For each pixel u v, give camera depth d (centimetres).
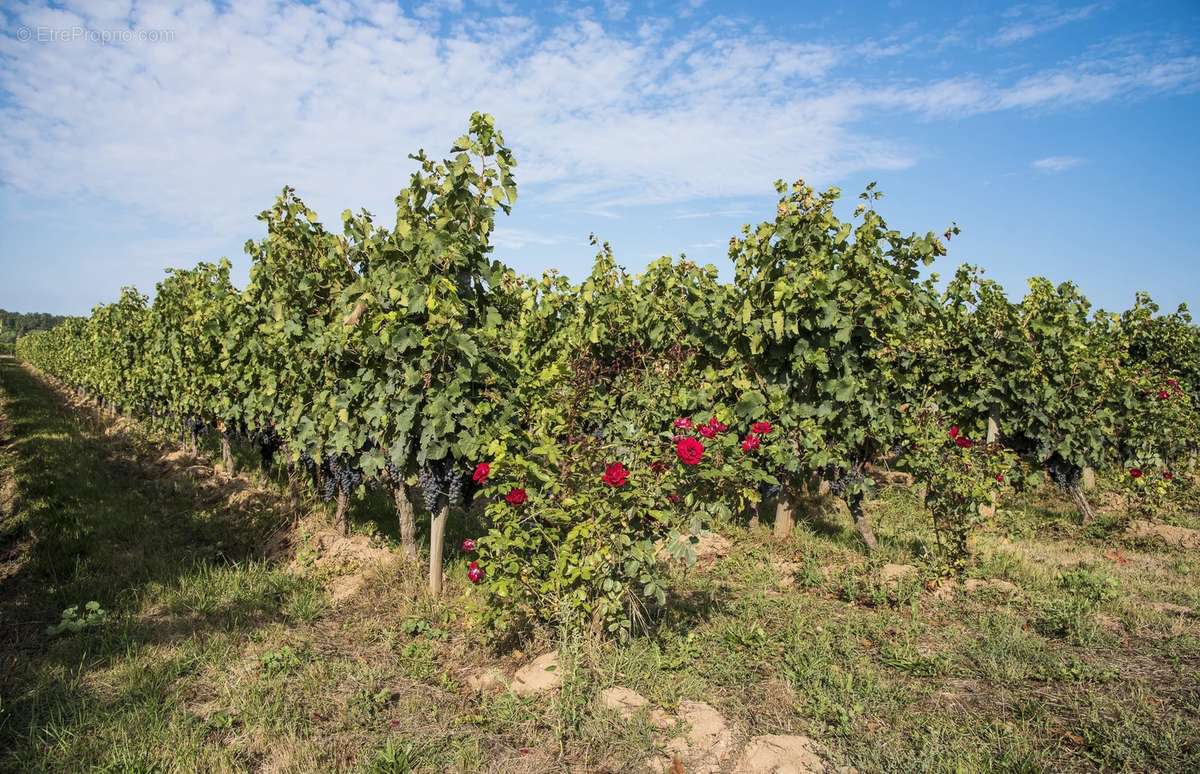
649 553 458
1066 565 718
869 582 636
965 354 1017
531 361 807
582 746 362
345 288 696
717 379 805
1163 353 1316
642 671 436
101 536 755
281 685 431
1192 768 326
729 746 357
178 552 716
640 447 481
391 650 501
